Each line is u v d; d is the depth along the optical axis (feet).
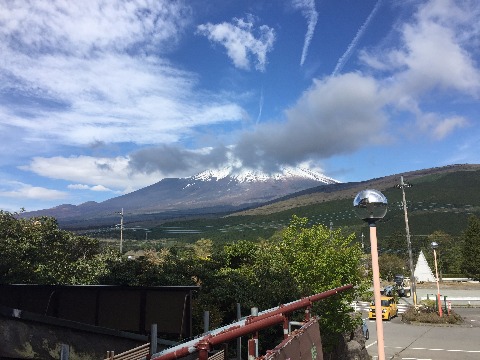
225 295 66.23
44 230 133.08
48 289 37.83
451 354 88.79
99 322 36.81
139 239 457.68
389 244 406.62
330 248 71.61
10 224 113.70
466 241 316.19
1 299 38.42
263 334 58.34
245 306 65.16
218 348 22.70
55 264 99.96
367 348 97.45
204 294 67.05
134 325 36.45
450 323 136.05
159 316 36.40
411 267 173.06
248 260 94.84
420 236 405.18
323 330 68.33
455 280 314.14
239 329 14.39
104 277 73.82
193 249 159.02
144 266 75.87
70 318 37.01
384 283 283.18
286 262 75.31
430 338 108.99
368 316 156.04
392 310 153.28
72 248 146.41
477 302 201.87
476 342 101.71
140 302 37.01
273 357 14.92
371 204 26.32
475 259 307.99
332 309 68.39
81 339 23.49
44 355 22.43
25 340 22.26
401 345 100.17
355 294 74.54
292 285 66.64
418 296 229.04
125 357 16.92
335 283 68.23
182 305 36.17
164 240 440.04
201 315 61.41
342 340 75.82
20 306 37.88
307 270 71.46
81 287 37.42
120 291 37.58
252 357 15.98
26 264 86.38
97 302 37.24
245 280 69.56
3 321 22.09
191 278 71.56
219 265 85.25
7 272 82.89
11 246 94.22
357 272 73.26
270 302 65.67
